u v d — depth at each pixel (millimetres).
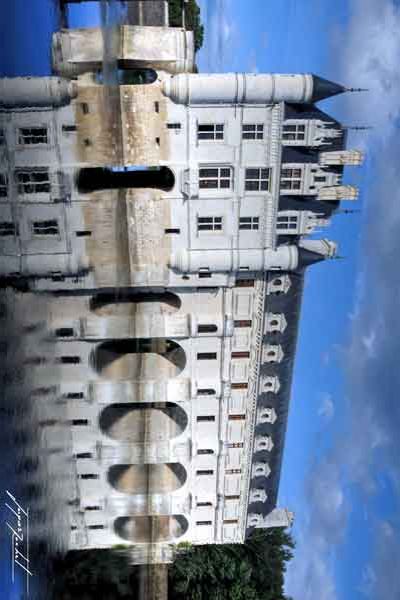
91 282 61156
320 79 54625
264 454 75125
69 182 56969
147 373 68625
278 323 66000
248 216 58906
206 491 75750
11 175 56000
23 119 54531
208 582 83562
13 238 58344
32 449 62875
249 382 68312
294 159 57438
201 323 64188
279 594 90312
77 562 77375
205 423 70875
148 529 80812
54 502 69688
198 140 56219
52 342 64438
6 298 58625
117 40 56531
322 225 60156
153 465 78750
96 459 72688
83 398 68250
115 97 54719
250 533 84250
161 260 60875
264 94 53938
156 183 63656
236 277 62594
